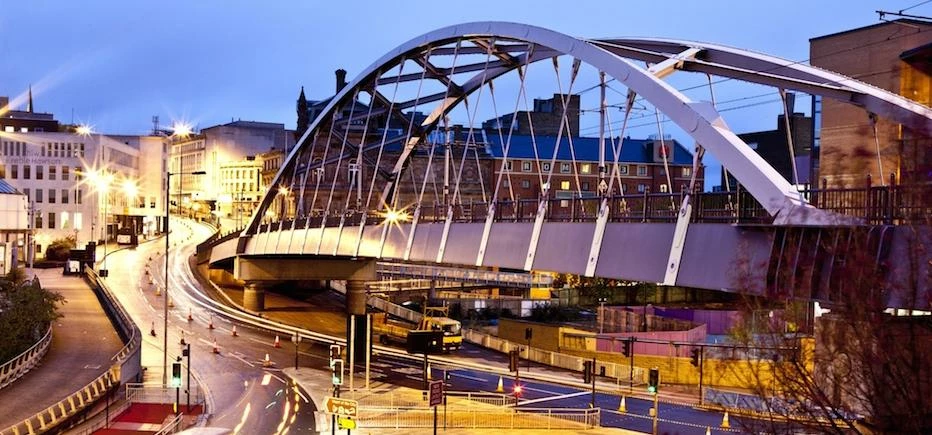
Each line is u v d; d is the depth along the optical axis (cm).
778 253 2731
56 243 13438
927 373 1964
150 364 6675
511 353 5634
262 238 9431
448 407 5200
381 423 4778
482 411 5050
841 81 2862
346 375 6412
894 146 2630
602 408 5606
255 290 9988
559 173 14138
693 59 3541
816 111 5562
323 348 7719
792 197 2631
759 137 8825
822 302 2497
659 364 6950
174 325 8538
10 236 10350
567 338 8062
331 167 14588
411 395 5622
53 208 14062
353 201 14425
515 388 5578
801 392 2197
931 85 4559
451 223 5109
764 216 2838
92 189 14288
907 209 2191
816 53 5362
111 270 12119
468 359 7769
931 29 4638
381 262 12838
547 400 5828
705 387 6331
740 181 2823
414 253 5603
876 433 2006
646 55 3875
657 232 3391
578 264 3859
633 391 6341
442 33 5797
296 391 5759
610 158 14175
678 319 8988
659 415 5428
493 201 4656
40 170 14050
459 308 11038
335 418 4519
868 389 1988
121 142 17700
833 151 4631
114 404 5256
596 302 11650
